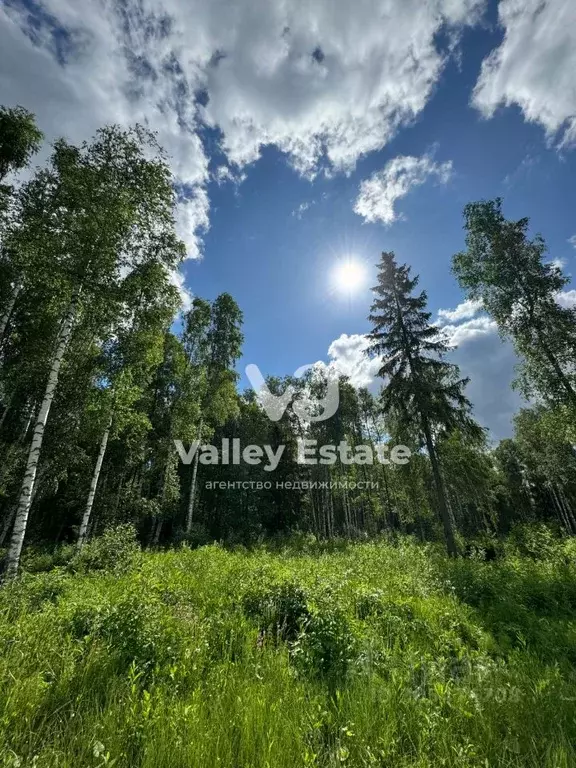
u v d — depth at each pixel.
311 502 29.08
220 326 25.48
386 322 18.48
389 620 5.09
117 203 9.80
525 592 7.00
